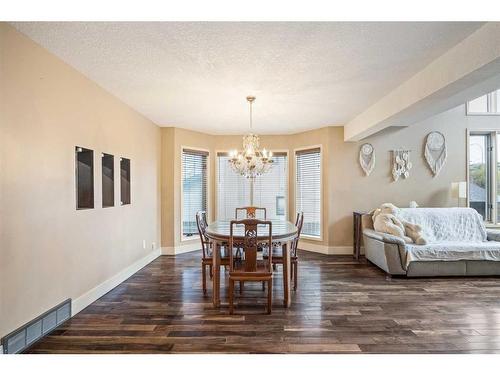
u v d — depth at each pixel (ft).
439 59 8.61
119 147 12.48
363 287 12.03
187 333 8.14
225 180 20.59
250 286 12.19
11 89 6.94
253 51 8.18
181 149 18.33
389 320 8.96
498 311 9.64
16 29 7.04
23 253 7.29
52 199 8.32
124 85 10.80
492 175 17.65
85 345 7.50
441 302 10.41
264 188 20.52
